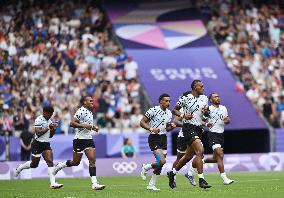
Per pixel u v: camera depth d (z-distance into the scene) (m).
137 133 83.44
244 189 46.25
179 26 109.75
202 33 108.44
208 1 114.56
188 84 96.88
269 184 52.50
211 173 74.31
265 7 112.56
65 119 85.12
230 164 79.69
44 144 52.16
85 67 95.31
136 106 89.94
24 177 72.56
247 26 109.25
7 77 92.50
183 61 101.75
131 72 97.31
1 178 71.38
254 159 80.94
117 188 51.84
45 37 101.12
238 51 104.94
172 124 47.47
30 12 104.56
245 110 94.12
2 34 100.00
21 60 96.06
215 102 53.69
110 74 94.88
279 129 91.12
